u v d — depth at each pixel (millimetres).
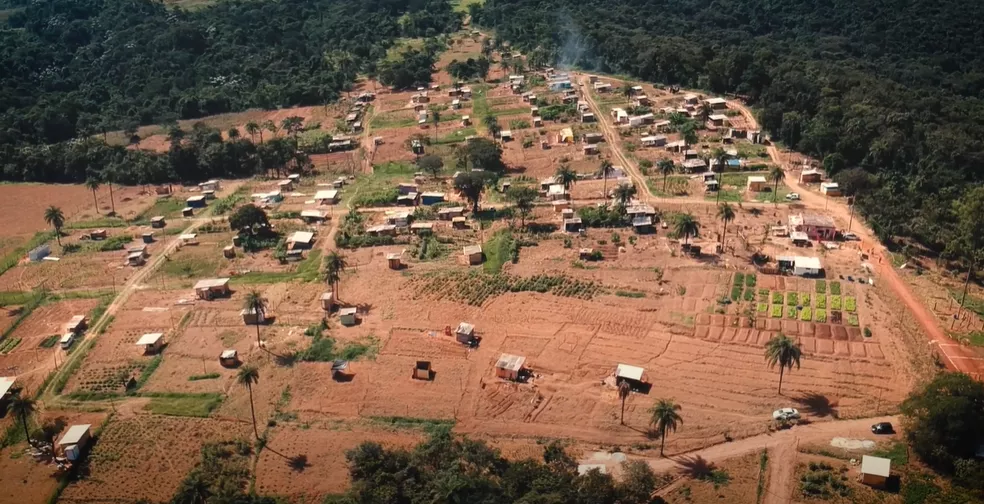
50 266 186375
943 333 140500
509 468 108750
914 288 154875
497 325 150625
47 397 136125
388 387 134375
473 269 171750
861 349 137000
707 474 111500
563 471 107625
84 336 155000
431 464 110125
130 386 137750
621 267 167875
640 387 130750
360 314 156750
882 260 165750
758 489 108062
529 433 122125
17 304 169500
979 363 131750
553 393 131125
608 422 123375
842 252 169250
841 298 151375
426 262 176750
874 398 125125
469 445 113688
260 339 149875
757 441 117812
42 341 154125
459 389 133000
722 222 185125
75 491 114812
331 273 162375
